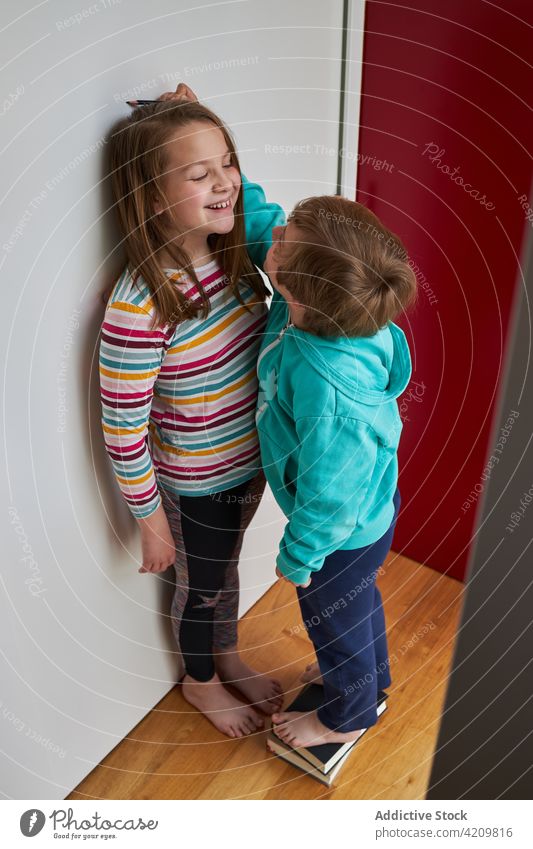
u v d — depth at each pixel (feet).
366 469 2.71
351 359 2.58
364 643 3.38
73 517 3.01
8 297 2.34
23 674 3.05
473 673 1.05
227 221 2.58
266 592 4.78
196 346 2.78
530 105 3.10
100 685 3.61
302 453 2.66
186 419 2.97
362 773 3.76
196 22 2.57
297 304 2.55
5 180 2.17
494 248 3.53
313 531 2.76
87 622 3.34
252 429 3.11
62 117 2.25
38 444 2.70
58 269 2.47
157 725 4.02
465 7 3.07
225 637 4.02
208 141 2.40
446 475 4.45
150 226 2.52
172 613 3.78
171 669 4.14
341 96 3.51
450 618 4.57
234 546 3.50
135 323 2.54
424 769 3.76
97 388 2.85
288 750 3.75
